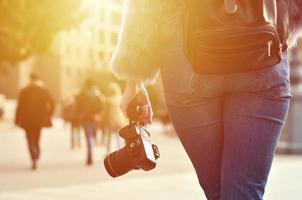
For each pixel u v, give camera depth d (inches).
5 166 578.6
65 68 3002.0
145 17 95.8
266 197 345.1
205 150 94.8
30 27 1142.3
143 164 99.3
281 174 474.3
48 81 3043.8
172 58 93.7
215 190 96.7
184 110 94.0
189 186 406.0
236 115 91.7
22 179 458.3
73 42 2883.9
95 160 660.1
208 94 92.2
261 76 90.0
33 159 550.3
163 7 94.6
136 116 102.8
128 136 101.3
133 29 96.9
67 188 398.0
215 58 88.3
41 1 1139.9
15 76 2940.5
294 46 101.7
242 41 86.7
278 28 92.0
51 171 529.0
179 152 786.8
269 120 91.3
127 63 98.3
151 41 96.8
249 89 91.0
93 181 441.4
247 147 91.3
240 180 91.4
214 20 87.7
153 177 465.4
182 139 96.3
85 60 2731.3
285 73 92.4
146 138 102.0
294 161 600.7
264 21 87.2
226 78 90.4
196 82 91.5
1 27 1144.8
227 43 86.9
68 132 1475.1
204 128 93.8
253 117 91.2
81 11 1160.8
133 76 99.3
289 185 401.7
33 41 1157.1
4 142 1040.2
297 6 96.0
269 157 92.0
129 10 97.2
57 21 1152.2
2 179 457.1
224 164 92.6
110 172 101.4
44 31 1151.0
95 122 604.4
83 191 381.7
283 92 91.8
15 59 1170.0
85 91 604.4
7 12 1112.8
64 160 657.0
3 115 2167.8
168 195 359.9
